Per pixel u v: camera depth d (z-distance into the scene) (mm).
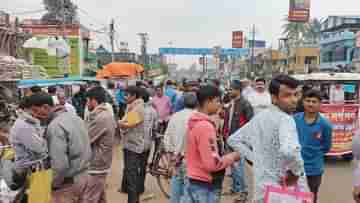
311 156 4855
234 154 3771
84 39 30781
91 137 5375
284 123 3205
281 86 3283
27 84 10781
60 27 25969
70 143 4352
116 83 18469
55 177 4309
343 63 44938
